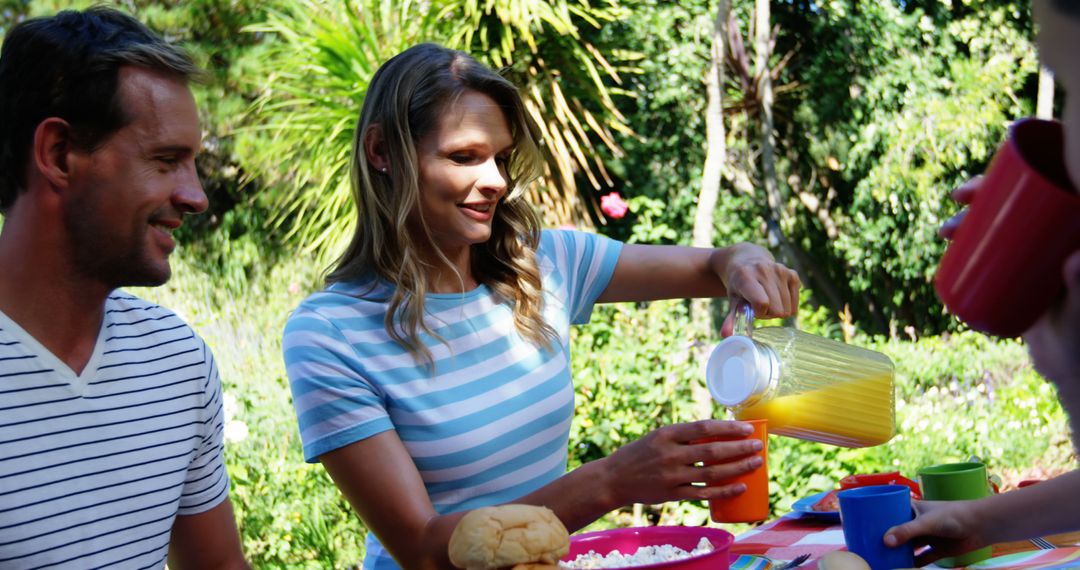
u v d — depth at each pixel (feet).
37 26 4.09
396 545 4.62
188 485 4.97
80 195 4.11
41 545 4.18
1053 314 2.45
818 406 4.87
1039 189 2.40
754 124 28.19
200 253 27.50
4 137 4.12
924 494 5.17
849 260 28.40
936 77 27.50
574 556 4.82
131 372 4.58
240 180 27.50
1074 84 2.01
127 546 4.47
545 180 20.98
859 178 28.89
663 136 27.84
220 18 27.86
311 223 21.01
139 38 4.18
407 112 5.09
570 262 6.10
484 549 3.62
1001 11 26.99
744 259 5.65
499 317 5.47
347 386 4.88
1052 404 18.15
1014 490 4.55
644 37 27.02
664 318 16.25
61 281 4.24
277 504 12.85
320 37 19.83
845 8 27.78
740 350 4.90
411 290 5.12
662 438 4.21
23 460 4.16
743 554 5.39
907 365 21.77
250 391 14.85
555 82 21.13
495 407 5.26
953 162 26.94
